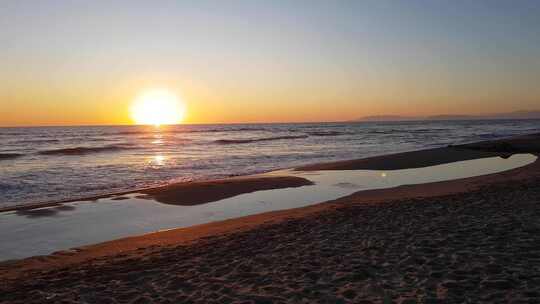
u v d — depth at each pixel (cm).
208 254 782
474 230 765
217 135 8194
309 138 6500
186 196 1551
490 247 652
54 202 1470
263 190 1659
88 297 586
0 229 1108
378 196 1443
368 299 499
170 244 919
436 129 10775
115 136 7888
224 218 1224
